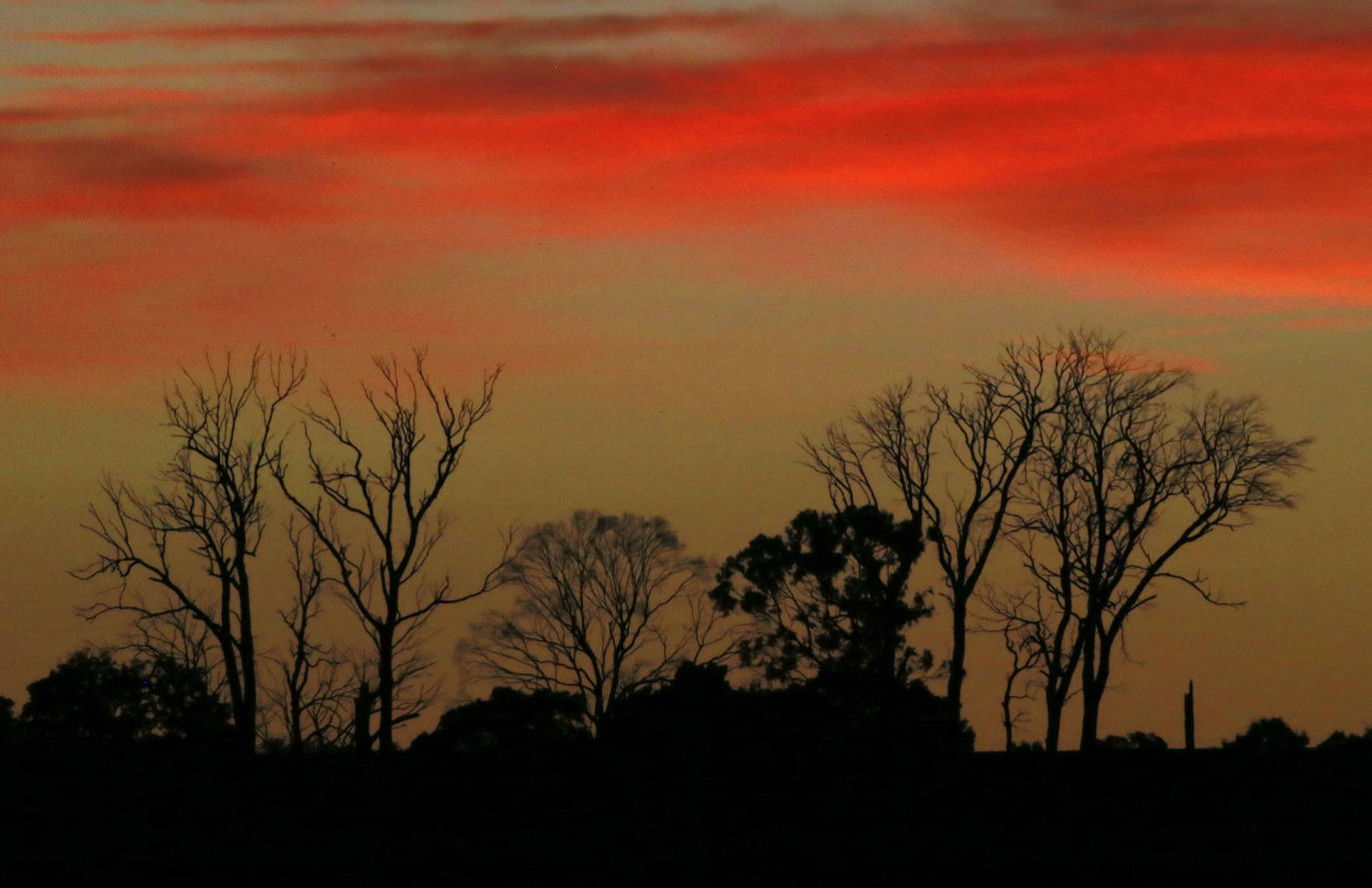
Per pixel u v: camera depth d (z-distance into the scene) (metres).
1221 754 180.38
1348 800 169.62
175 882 151.25
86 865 153.88
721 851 161.12
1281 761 178.50
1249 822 166.12
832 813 169.62
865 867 157.25
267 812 166.88
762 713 199.38
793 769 179.88
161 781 172.25
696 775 178.62
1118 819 167.88
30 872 152.12
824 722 194.50
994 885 153.38
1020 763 181.12
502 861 158.00
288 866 155.38
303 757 179.12
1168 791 173.00
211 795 169.75
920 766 180.88
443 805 170.25
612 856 159.62
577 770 178.00
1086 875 154.75
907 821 168.12
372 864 156.62
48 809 164.50
